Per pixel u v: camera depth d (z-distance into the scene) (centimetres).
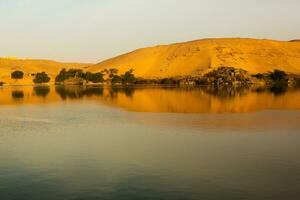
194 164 2080
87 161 2161
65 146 2552
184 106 5184
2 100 6550
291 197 1599
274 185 1739
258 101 5894
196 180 1811
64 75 15550
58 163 2122
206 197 1602
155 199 1584
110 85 13838
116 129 3234
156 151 2386
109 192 1666
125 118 3944
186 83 13262
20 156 2281
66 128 3316
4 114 4378
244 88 10294
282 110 4638
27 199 1598
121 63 18050
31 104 5747
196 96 7025
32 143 2653
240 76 12938
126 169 1995
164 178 1842
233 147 2478
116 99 6550
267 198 1591
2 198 1608
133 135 2936
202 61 16225
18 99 6781
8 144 2619
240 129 3164
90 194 1645
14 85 14750
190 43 18625
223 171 1948
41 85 14762
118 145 2575
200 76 13750
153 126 3369
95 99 6619
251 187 1716
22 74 16725
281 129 3156
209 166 2038
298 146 2503
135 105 5416
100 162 2136
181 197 1603
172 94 7669
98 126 3416
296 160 2153
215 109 4778
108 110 4759
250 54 16762
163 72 16475
